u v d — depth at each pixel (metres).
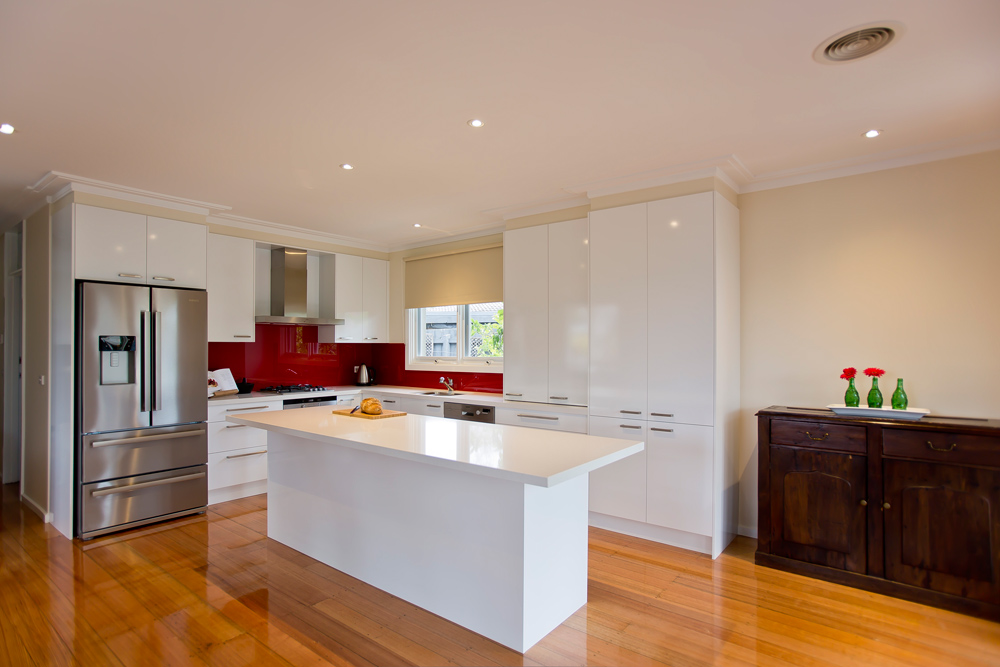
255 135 2.82
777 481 3.11
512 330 4.41
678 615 2.58
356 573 2.99
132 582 2.93
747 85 2.31
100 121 2.63
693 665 2.18
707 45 1.99
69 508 3.55
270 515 3.61
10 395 4.99
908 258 3.12
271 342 5.34
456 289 5.38
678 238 3.40
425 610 2.64
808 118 2.65
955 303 2.99
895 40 1.95
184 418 4.02
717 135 2.86
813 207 3.44
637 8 1.77
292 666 2.17
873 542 2.81
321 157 3.16
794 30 1.90
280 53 2.03
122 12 1.76
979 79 2.24
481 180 3.63
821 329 3.40
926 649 2.28
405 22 1.84
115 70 2.14
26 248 4.31
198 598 2.75
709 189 3.30
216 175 3.49
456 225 5.00
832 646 2.31
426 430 2.95
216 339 4.55
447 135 2.85
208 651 2.27
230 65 2.12
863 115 2.61
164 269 3.99
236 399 4.41
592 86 2.32
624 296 3.63
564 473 2.01
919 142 2.96
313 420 3.32
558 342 4.12
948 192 3.01
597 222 3.77
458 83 2.29
